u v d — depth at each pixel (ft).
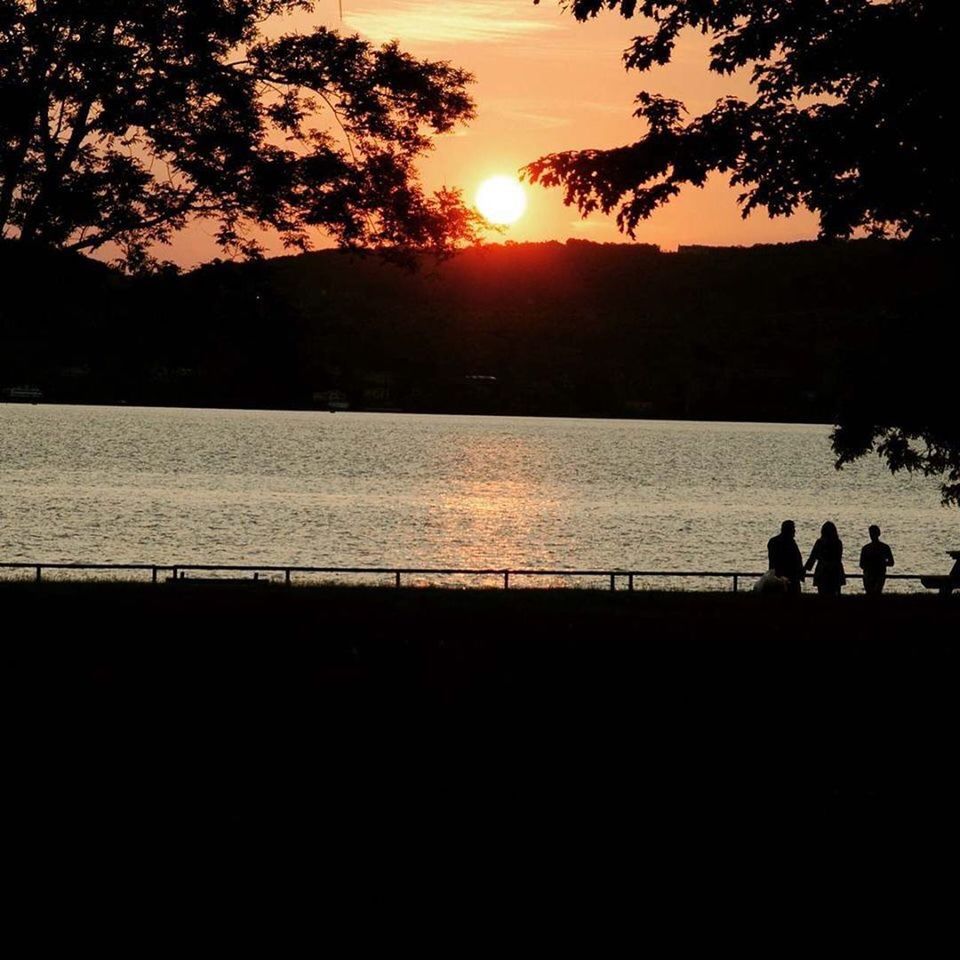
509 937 33.01
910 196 72.95
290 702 55.57
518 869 38.01
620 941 32.83
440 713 54.60
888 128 71.05
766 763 48.78
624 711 55.16
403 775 46.96
